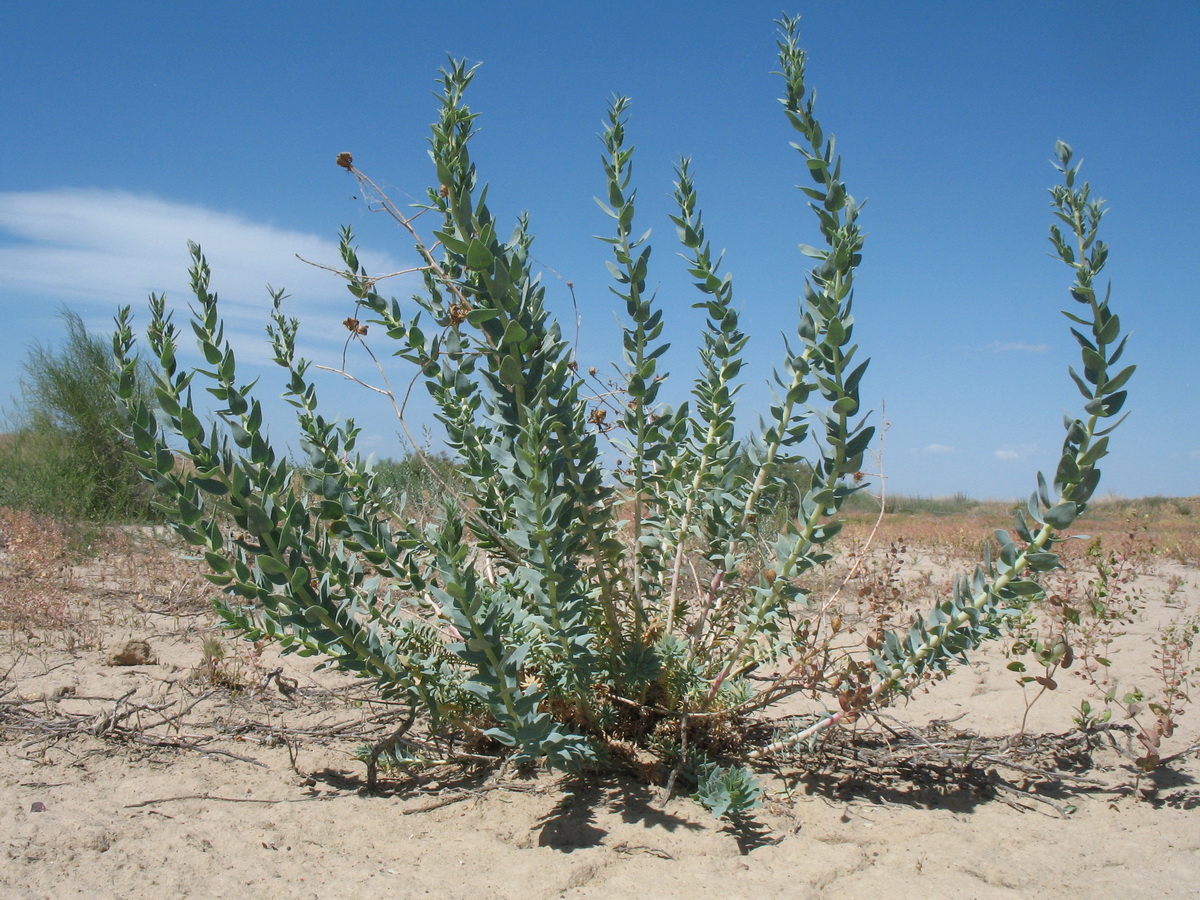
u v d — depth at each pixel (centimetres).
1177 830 281
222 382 256
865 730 365
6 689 384
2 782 288
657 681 321
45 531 810
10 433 1103
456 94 255
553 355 278
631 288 306
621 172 301
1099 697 440
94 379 1016
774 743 319
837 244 255
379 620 312
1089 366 237
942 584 750
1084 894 234
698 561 409
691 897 226
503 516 323
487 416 272
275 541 251
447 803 284
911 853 257
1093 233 235
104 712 341
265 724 361
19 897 212
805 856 253
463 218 250
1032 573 260
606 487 289
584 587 308
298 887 226
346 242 317
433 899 221
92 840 246
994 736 373
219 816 269
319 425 332
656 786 301
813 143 261
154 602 598
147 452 241
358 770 317
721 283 329
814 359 287
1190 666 509
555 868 239
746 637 305
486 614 236
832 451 270
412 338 312
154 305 243
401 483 483
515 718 244
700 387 338
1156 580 891
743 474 332
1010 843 268
